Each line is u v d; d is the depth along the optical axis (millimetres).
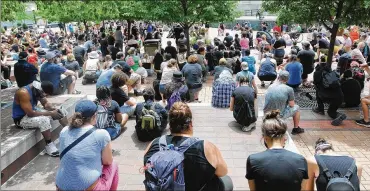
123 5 17266
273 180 3545
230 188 4234
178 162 3498
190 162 3588
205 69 14242
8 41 21734
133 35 23969
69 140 3934
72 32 36656
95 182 3916
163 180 3451
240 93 7312
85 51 16828
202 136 7145
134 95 11906
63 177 3875
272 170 3564
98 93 6531
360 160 6816
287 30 29109
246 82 7734
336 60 16344
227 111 8805
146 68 15648
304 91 11820
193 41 21516
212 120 8125
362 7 10008
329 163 3926
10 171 5312
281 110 7695
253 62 13953
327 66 9250
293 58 11570
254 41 26812
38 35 34062
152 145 3820
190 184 3615
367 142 7656
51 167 5660
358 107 10172
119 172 5590
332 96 8969
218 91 9078
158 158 3533
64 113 6152
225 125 7781
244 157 6121
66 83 10742
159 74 11883
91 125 4121
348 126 8633
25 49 15617
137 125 6754
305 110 9922
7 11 11898
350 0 10109
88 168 3898
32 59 13328
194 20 15469
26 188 5012
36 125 5941
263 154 3717
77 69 13977
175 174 3488
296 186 3564
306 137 7938
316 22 11203
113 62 13297
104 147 4031
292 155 3680
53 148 6078
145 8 15906
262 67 13039
